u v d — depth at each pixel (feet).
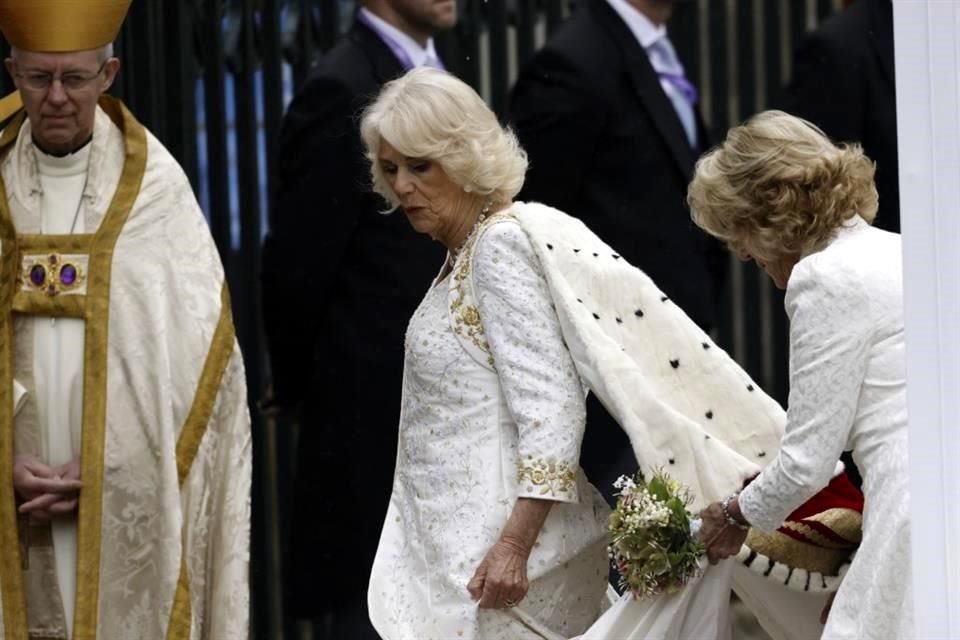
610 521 58.34
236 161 87.40
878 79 82.69
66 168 69.67
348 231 78.74
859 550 53.47
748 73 96.17
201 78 86.69
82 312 68.80
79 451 68.69
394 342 78.59
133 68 85.15
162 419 68.64
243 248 87.40
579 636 59.11
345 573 79.15
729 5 96.22
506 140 60.70
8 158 70.13
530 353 58.65
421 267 78.89
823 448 53.67
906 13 43.78
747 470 58.65
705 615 58.34
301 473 80.38
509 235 59.47
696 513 58.18
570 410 58.54
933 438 44.04
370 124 60.75
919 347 44.09
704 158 56.90
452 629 58.70
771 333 95.61
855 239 54.80
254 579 87.81
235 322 87.51
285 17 88.63
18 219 69.36
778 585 60.18
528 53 91.71
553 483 58.03
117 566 68.59
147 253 69.51
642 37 84.53
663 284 81.97
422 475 60.29
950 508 43.98
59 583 69.05
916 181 43.91
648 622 58.23
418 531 60.13
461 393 59.67
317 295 78.95
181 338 69.36
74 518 68.95
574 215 82.23
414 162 60.03
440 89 59.98
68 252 69.10
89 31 68.13
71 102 68.33
